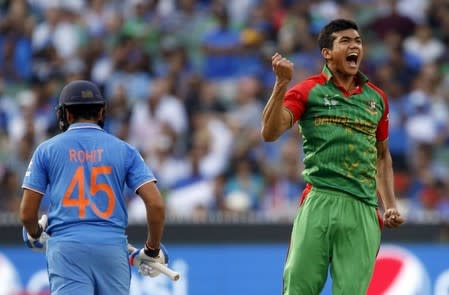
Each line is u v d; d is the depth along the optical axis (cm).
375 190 2656
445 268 4209
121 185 2570
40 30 6269
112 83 5934
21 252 4206
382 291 4188
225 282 4203
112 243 2530
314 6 6456
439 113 5866
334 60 2605
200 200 5191
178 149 5538
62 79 6009
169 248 4222
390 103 5859
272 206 5081
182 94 5756
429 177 5344
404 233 4241
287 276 2639
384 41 6338
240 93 5784
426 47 6309
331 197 2609
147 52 6128
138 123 5612
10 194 5194
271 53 6078
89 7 6400
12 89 6031
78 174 2550
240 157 5306
